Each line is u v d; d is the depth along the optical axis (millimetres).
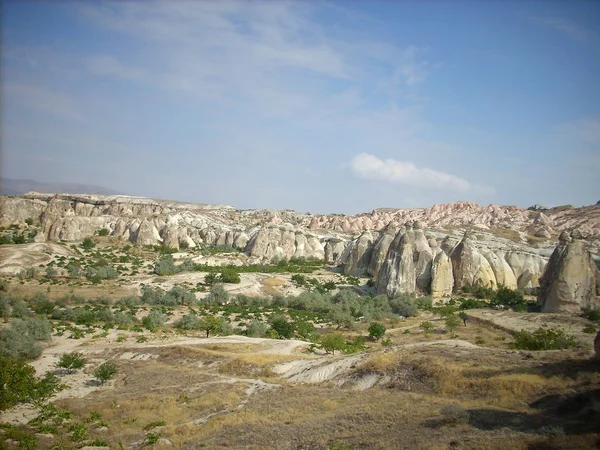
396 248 104875
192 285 108688
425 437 26344
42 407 40969
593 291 79062
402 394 35812
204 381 47281
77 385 49094
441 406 31266
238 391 42969
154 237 153000
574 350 40875
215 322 73938
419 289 103938
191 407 39312
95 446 31875
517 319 73938
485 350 43625
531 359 38594
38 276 108125
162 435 33281
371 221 196000
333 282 116375
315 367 46594
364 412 32250
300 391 40812
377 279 107625
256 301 98062
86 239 144125
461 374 36469
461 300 97688
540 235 158750
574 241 81125
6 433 33250
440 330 72188
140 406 40594
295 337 73000
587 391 28969
